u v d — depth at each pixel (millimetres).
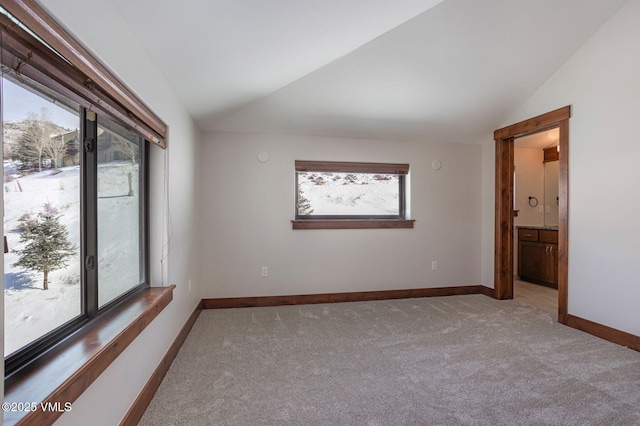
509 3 2354
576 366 2186
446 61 2816
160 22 1533
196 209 3242
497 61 2867
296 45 2164
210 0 1469
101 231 1564
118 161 1749
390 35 2514
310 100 3189
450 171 4121
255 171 3617
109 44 1312
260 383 1977
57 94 1209
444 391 1892
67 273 1287
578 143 2869
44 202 1152
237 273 3590
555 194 5117
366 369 2156
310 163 3725
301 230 3713
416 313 3355
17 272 1026
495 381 1999
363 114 3439
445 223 4105
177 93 2387
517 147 5211
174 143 2348
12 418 814
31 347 1087
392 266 3947
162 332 2031
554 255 4469
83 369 1088
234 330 2863
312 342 2600
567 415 1663
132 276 1962
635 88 2453
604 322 2664
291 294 3701
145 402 1699
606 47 2633
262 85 2764
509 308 3527
